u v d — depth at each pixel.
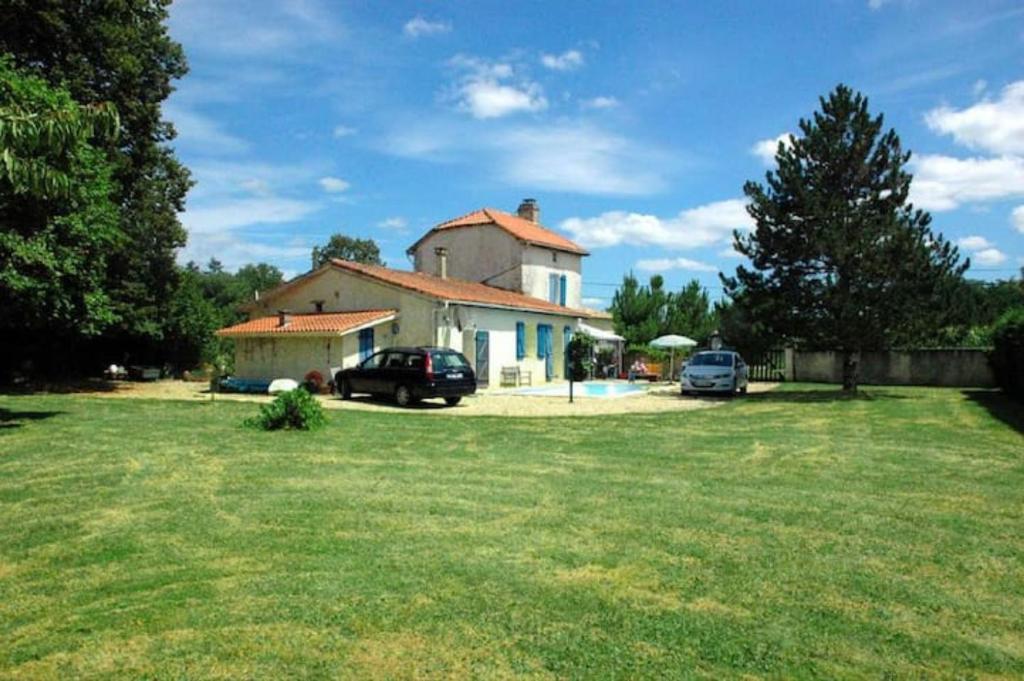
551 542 5.72
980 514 6.65
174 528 6.13
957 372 27.23
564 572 5.02
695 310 39.75
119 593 4.65
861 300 20.61
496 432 12.51
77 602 4.51
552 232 39.72
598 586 4.75
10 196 11.63
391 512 6.66
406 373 18.86
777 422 14.41
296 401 12.50
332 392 22.69
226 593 4.62
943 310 20.58
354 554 5.41
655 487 7.82
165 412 15.49
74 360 28.80
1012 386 20.31
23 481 8.02
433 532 5.99
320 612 4.30
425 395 18.45
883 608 4.40
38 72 21.66
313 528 6.12
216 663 3.68
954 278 20.61
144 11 25.34
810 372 31.19
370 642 3.91
